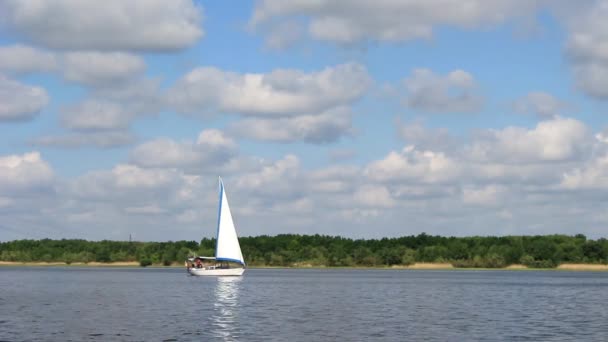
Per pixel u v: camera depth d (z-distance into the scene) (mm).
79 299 97750
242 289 126000
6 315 72688
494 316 72812
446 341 52938
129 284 144375
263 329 60031
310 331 58750
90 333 57219
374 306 86000
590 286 145625
